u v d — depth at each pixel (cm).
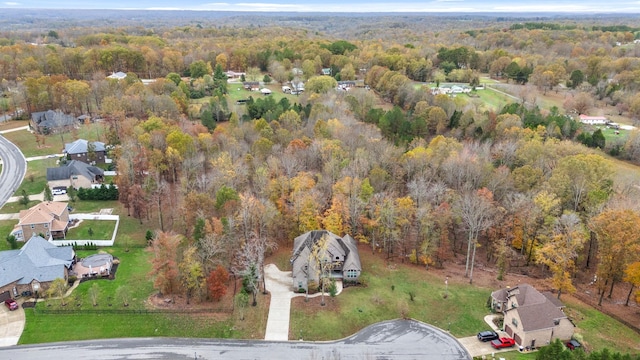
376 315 7331
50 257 8038
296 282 7819
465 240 9875
